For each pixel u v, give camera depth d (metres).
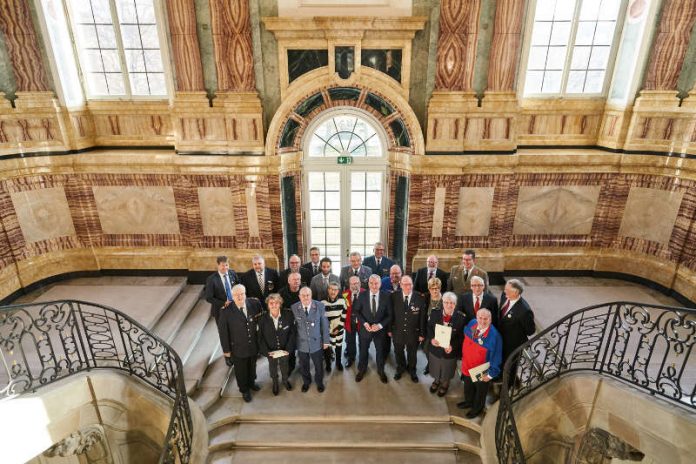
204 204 6.97
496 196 6.84
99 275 7.36
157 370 4.92
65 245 7.12
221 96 6.45
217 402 5.28
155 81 6.93
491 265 7.10
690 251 6.16
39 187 6.69
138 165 6.82
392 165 7.00
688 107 6.02
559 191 6.91
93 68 6.91
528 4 6.02
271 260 7.12
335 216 7.43
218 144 6.65
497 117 6.49
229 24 6.11
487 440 4.62
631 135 6.51
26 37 6.17
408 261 7.23
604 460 4.95
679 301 6.30
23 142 6.41
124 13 6.60
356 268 5.91
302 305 5.07
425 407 5.14
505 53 6.19
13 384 4.61
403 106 6.43
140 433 5.18
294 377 5.69
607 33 6.57
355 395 5.34
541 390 4.99
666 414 4.31
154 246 7.27
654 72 6.20
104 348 5.54
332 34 6.05
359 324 5.32
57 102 6.58
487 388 4.83
